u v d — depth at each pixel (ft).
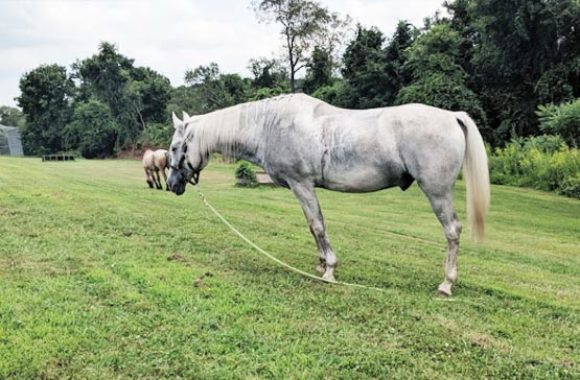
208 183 67.97
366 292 16.89
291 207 40.04
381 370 11.55
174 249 21.49
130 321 13.47
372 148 16.38
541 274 21.86
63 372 10.93
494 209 48.93
